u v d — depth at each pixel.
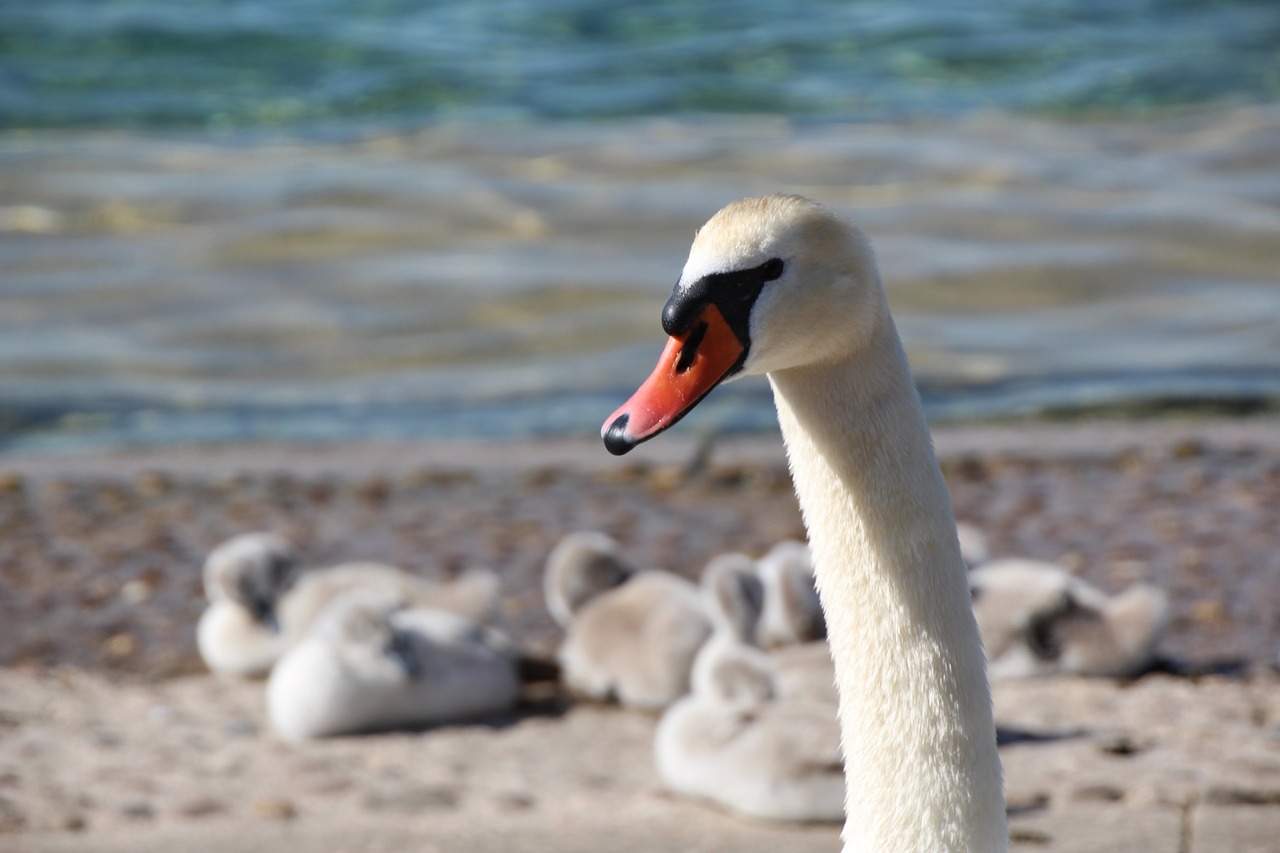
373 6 42.16
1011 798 8.43
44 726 9.96
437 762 9.54
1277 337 19.30
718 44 38.75
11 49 37.00
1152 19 41.44
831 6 42.41
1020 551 12.87
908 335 19.64
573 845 8.20
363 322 20.38
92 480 14.86
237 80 35.53
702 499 14.41
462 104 34.00
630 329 20.08
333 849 8.14
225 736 9.97
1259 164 28.11
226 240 23.84
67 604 12.17
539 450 15.84
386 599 10.41
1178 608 11.65
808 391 4.96
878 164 28.33
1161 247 23.12
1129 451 15.09
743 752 8.52
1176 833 7.96
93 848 8.11
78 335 19.92
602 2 42.72
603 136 30.77
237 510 14.20
